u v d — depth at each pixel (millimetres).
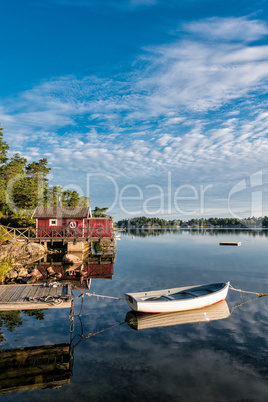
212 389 6969
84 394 6777
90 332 10406
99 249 37688
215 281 18625
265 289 16656
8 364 8070
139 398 6617
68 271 21797
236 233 99062
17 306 10500
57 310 12906
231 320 11641
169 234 92125
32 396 6715
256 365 8086
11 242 28422
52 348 9078
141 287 17031
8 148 44406
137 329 10703
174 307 12141
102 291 16109
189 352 8883
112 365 8102
